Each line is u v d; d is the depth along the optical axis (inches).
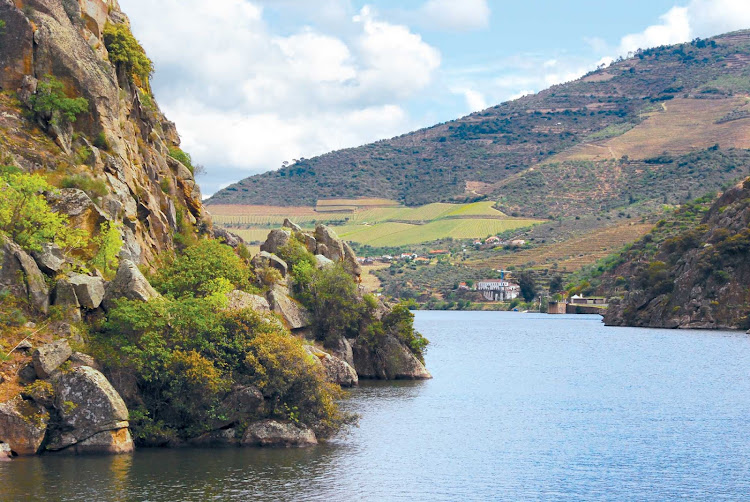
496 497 1798.7
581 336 7810.0
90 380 1950.1
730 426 2706.7
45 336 2011.6
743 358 5329.7
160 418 2144.4
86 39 2982.3
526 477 1979.6
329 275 3875.5
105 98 2829.7
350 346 3826.3
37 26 2711.6
